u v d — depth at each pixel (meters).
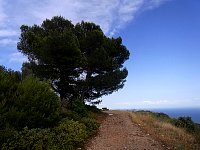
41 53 26.00
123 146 15.46
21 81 16.45
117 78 31.62
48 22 32.44
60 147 13.29
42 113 14.77
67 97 27.78
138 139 17.33
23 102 14.23
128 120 26.84
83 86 29.66
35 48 27.16
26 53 29.16
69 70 26.95
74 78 28.50
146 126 22.58
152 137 18.00
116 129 21.31
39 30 31.42
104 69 32.09
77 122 17.34
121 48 34.47
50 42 25.41
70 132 15.14
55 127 14.85
